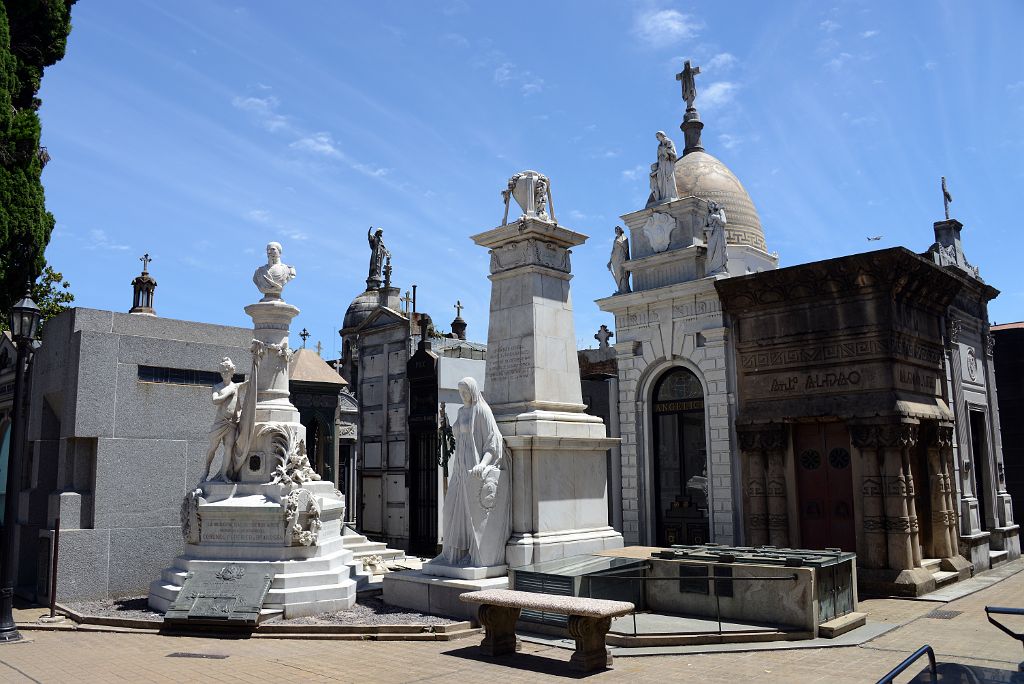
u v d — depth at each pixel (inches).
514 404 497.4
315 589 458.0
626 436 830.5
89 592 545.6
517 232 506.9
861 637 399.5
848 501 659.4
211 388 627.5
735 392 741.3
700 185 984.9
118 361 579.2
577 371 523.8
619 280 858.8
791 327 697.0
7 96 709.3
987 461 831.7
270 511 476.7
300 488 489.7
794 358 692.1
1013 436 1004.6
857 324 653.3
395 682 313.6
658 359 808.9
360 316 1337.4
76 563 542.3
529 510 466.6
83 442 573.3
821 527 672.4
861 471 634.2
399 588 477.4
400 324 1029.8
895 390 632.4
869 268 637.3
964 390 791.7
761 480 701.9
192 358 619.8
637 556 459.8
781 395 695.7
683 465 801.6
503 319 518.6
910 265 644.7
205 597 434.3
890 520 617.3
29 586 590.6
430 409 938.7
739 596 420.5
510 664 344.2
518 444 469.7
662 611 448.1
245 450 506.6
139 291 764.6
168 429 598.2
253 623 415.2
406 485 975.0
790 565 420.2
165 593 474.0
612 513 859.4
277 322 542.9
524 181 524.1
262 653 370.9
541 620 405.7
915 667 339.3
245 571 455.5
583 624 331.3
